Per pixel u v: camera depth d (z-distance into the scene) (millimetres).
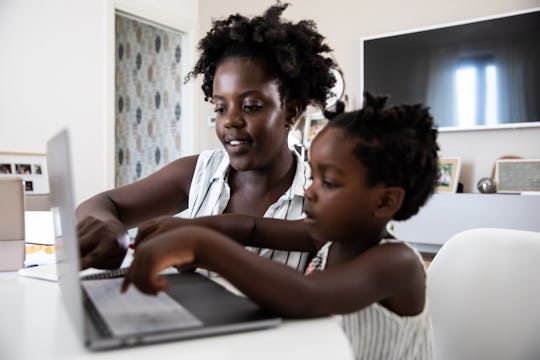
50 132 2709
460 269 892
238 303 493
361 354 628
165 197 1001
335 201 597
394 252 560
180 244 444
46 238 1101
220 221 744
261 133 772
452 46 2730
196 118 3674
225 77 778
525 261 828
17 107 2572
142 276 426
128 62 4199
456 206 2389
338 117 647
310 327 450
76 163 2828
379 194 602
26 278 703
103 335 382
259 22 815
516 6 2588
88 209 805
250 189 914
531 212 2217
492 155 2658
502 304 834
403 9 2934
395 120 608
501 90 2596
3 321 466
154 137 4008
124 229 644
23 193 803
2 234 788
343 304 488
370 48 2979
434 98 2787
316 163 612
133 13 3166
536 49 2496
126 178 4246
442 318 892
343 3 3143
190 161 1041
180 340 400
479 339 846
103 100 2969
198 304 485
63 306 524
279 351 393
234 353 384
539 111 2498
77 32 2836
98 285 560
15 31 2561
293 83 849
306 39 846
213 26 910
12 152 2537
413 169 623
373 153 583
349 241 641
